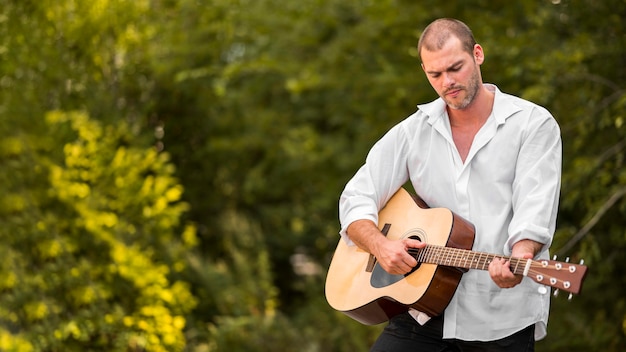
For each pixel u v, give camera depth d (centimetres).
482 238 385
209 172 1111
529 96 741
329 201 1105
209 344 907
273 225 1184
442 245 387
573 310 810
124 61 1022
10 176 855
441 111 401
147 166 938
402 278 399
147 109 1023
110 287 865
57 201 873
